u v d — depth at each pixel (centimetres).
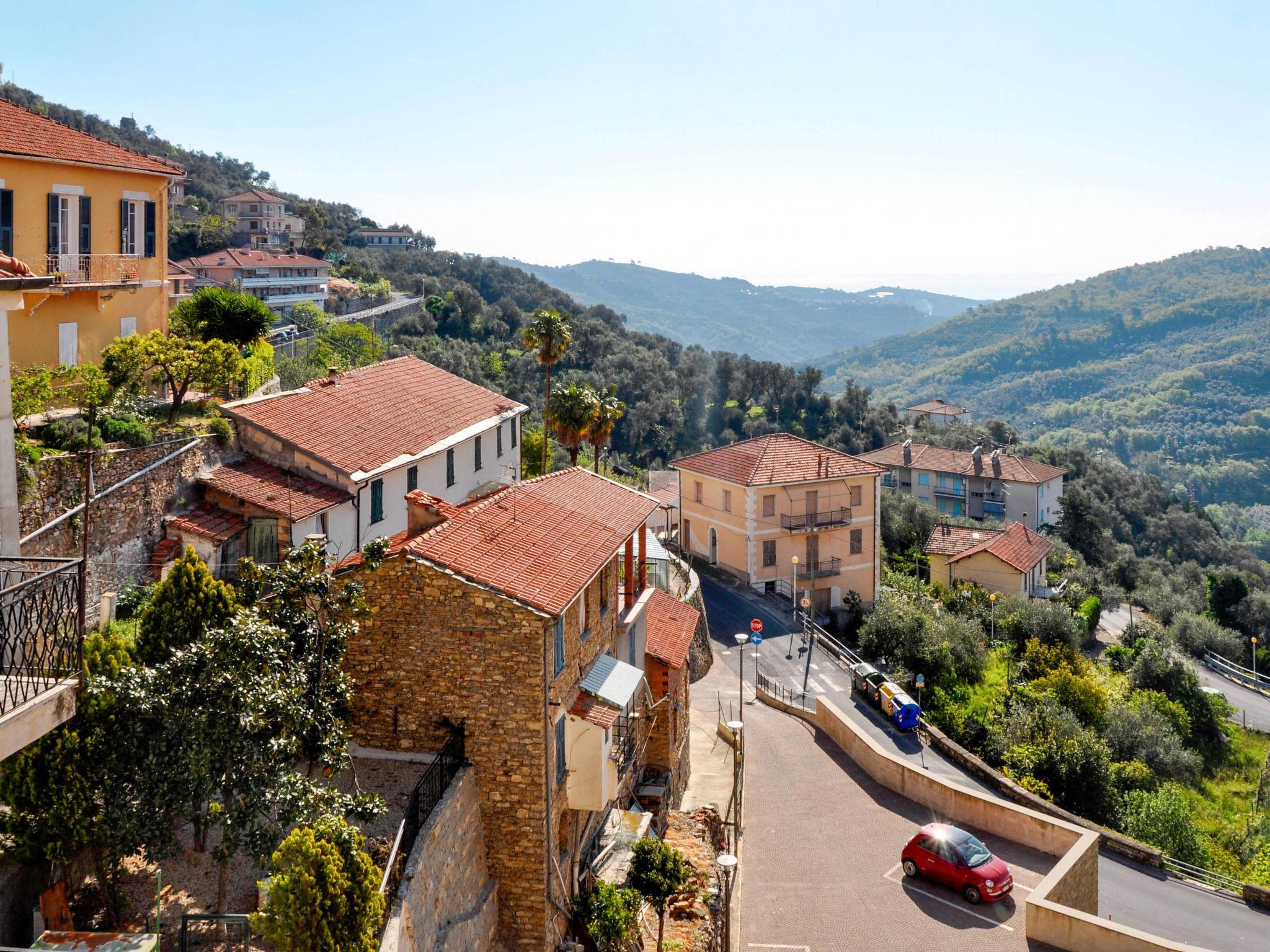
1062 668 5156
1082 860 2555
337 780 1766
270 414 3212
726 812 2902
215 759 1349
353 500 3114
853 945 2255
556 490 2564
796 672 4762
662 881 2005
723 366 13138
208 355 3058
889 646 4916
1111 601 8344
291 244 14438
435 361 9044
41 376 2514
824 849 2748
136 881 1502
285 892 1198
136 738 1339
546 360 5372
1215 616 8588
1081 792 3978
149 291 3478
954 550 7444
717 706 4097
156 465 2650
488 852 1859
